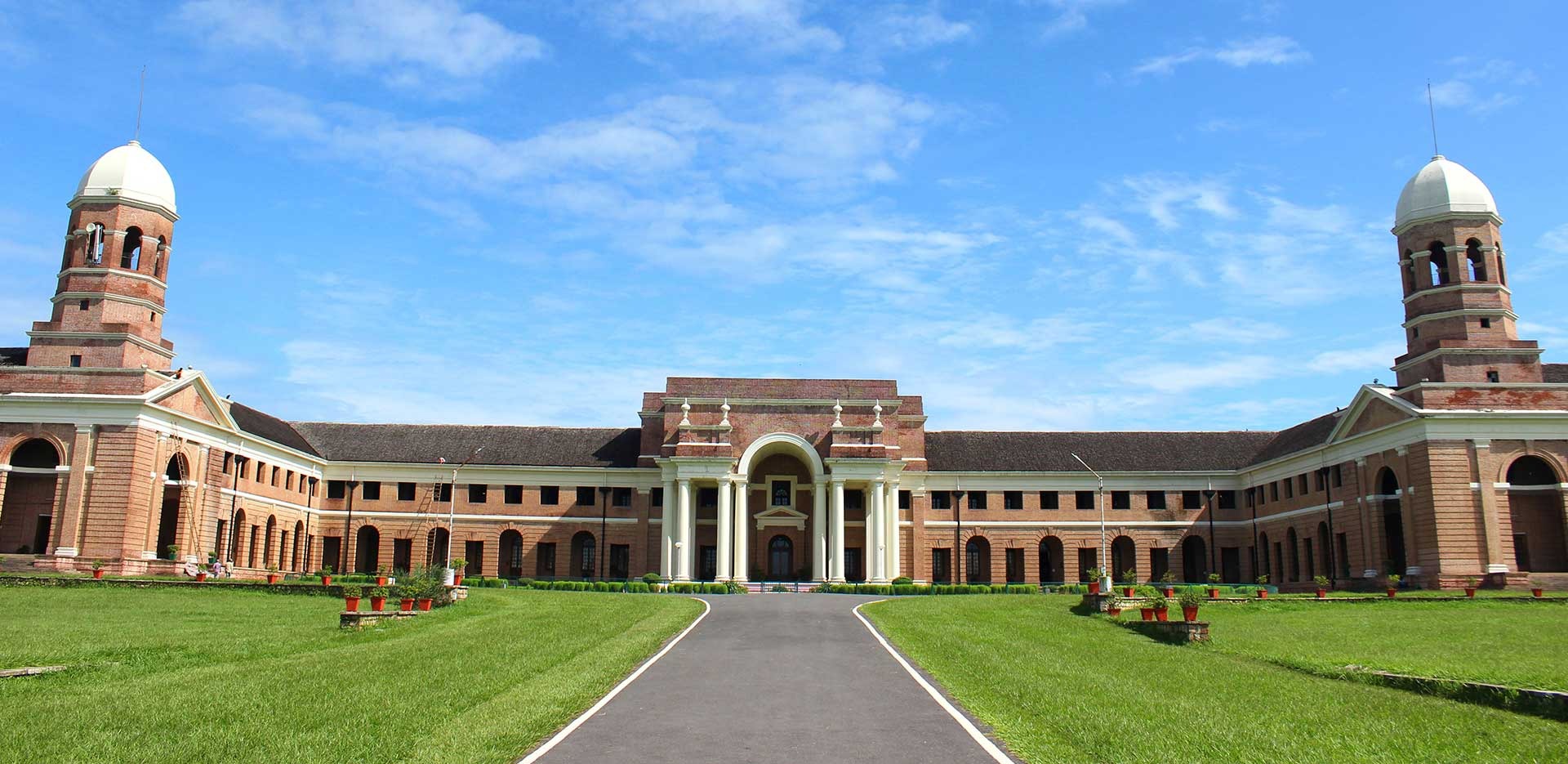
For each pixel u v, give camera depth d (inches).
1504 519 2116.1
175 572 2233.0
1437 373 2268.7
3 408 2210.9
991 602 1742.1
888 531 2842.0
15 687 742.5
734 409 2952.8
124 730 592.4
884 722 660.1
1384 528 2336.4
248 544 2583.7
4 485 2198.6
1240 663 1006.4
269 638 1092.5
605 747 579.5
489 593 1855.3
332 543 2974.9
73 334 2290.8
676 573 2778.1
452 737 586.2
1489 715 692.7
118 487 2170.3
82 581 1779.0
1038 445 3184.1
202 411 2422.5
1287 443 2851.9
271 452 2701.8
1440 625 1395.2
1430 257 2380.7
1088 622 1422.2
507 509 2999.5
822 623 1369.3
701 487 3002.0
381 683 768.3
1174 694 777.6
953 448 3166.8
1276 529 2819.9
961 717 676.7
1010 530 3026.6
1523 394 2204.7
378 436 3120.1
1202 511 3036.4
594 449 3122.5
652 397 3095.5
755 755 561.9
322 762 526.3
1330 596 1772.9
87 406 2201.0
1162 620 1288.1
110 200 2364.7
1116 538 3046.3
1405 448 2220.7
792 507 2989.7
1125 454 3125.0
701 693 772.6
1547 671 885.8
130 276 2351.1
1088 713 679.7
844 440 2856.8
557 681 799.1
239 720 623.8
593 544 3095.5
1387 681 844.6
